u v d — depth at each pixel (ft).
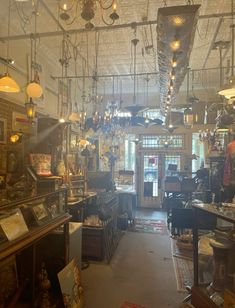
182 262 14.29
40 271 8.52
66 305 8.16
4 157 12.52
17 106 13.74
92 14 6.66
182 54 10.85
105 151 25.62
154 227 21.88
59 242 9.39
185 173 27.99
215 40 15.90
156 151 31.12
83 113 16.70
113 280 12.09
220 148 18.69
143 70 21.61
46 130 13.71
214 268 9.50
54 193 9.02
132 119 21.08
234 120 13.62
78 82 23.76
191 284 11.57
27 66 13.89
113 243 16.89
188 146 30.01
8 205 6.57
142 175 31.45
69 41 14.55
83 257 14.56
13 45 13.53
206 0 12.14
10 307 7.19
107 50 17.37
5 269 7.51
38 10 11.96
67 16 8.33
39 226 7.59
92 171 23.80
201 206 9.60
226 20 13.44
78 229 10.93
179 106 23.02
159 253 15.72
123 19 13.48
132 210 23.04
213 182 16.85
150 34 14.90
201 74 22.52
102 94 28.99
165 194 26.91
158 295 10.75
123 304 10.03
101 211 15.69
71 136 19.60
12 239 6.25
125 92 28.81
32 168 10.64
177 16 8.01
